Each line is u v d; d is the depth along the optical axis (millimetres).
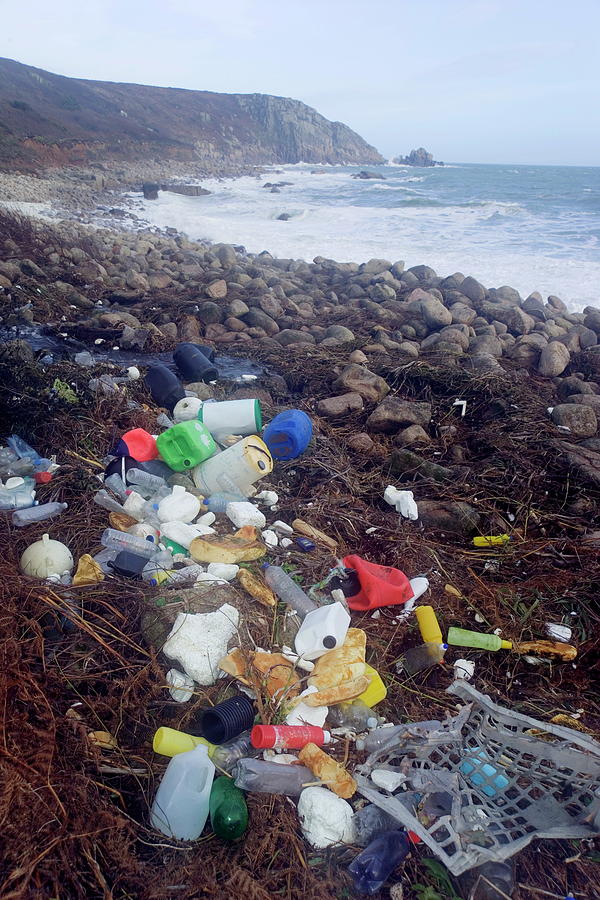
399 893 1987
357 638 2732
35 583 2848
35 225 12188
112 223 18141
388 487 4262
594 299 11195
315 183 46438
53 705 2322
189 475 3904
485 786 2262
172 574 2990
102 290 9289
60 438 4367
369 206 27359
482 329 8180
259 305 8820
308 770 2258
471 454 5031
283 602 2961
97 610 2846
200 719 2471
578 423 5484
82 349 6848
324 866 2057
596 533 4004
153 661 2607
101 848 1938
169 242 14930
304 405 5719
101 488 3762
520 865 2096
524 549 3854
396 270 11789
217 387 5836
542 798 2213
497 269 13336
